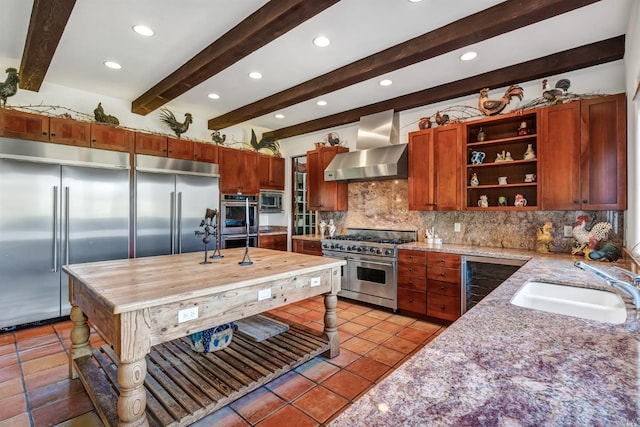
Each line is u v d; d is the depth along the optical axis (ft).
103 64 10.50
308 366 8.41
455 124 12.03
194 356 7.84
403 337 10.36
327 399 7.02
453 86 11.73
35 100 11.88
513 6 7.14
